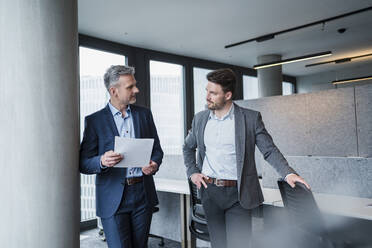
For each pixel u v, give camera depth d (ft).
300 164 8.53
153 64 19.94
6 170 4.99
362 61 26.37
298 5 13.93
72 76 5.48
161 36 17.28
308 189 5.03
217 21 15.48
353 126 13.91
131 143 5.24
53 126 5.18
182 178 11.83
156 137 6.47
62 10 5.36
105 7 13.35
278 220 8.26
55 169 5.18
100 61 17.06
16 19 5.03
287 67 27.94
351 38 19.54
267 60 22.65
